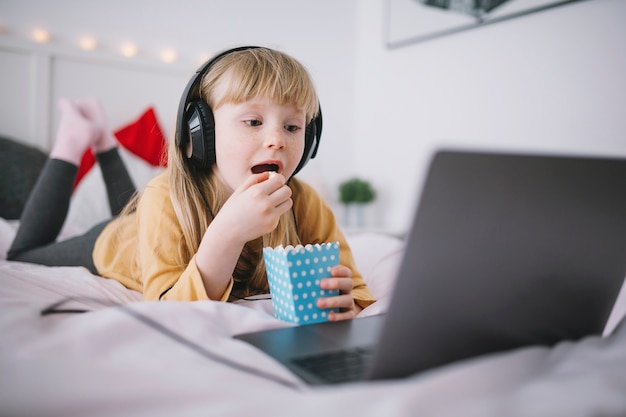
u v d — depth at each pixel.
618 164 0.45
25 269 1.01
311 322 0.67
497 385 0.35
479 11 2.30
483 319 0.43
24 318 0.49
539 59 2.08
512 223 0.41
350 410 0.31
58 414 0.34
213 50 2.65
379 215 2.96
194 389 0.37
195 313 0.56
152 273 0.82
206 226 0.92
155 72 2.46
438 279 0.39
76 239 1.28
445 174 0.36
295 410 0.32
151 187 0.96
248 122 0.86
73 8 2.27
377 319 0.63
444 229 0.38
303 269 0.66
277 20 2.85
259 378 0.42
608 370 0.40
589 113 1.91
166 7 2.51
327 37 3.02
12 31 2.15
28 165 1.99
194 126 0.88
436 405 0.31
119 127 2.36
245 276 0.99
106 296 0.83
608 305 0.54
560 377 0.39
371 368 0.39
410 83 2.73
